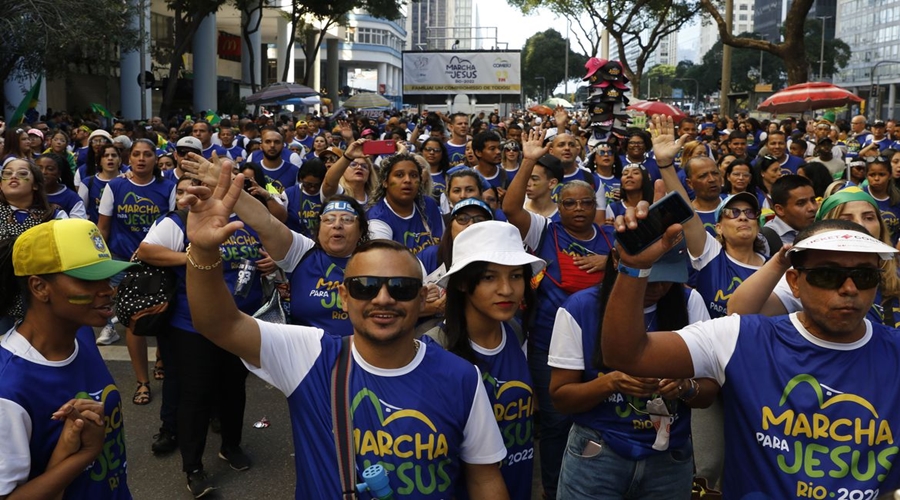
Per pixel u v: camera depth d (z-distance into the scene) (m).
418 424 2.59
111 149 8.87
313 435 2.63
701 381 3.14
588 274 4.86
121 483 2.94
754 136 18.47
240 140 16.02
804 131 21.14
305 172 7.74
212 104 40.75
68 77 26.73
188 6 29.53
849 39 131.50
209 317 2.58
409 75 47.81
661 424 3.32
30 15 19.42
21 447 2.54
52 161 7.70
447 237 4.49
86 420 2.58
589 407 3.38
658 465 3.40
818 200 5.85
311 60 45.12
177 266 5.02
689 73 115.62
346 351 2.69
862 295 2.41
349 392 2.62
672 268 3.01
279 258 4.57
